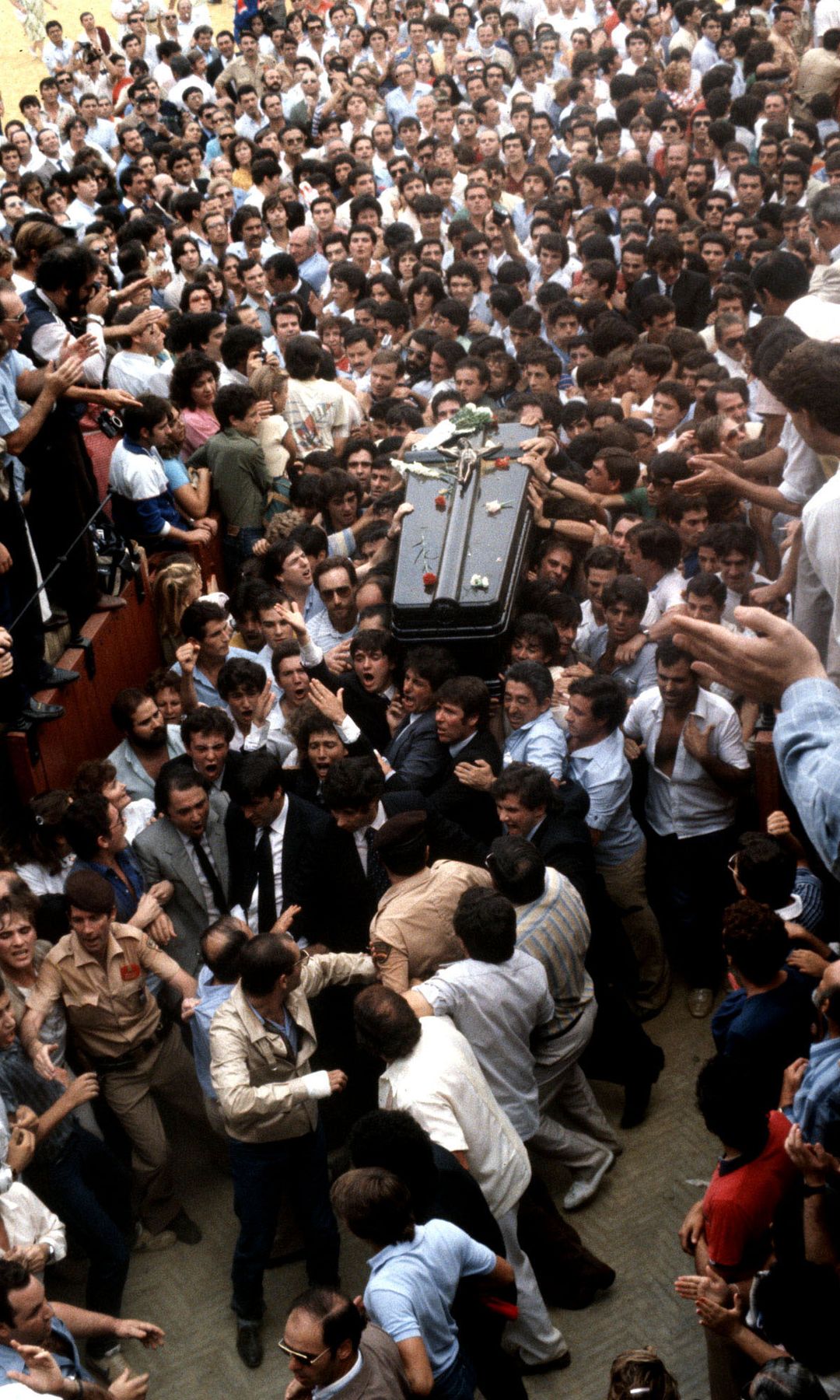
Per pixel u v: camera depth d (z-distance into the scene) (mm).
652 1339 5355
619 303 13141
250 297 13172
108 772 6539
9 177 17625
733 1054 5121
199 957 6363
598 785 6527
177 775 6129
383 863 5723
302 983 5715
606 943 6145
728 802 6742
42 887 6344
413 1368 4199
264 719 7250
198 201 14812
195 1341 5613
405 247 13719
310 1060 6344
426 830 5930
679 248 12617
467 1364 4527
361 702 7203
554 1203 5906
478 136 16672
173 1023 6219
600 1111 6086
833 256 8031
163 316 9359
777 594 5902
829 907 5879
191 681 7477
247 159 17922
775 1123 4539
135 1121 5910
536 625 6949
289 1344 4070
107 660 7867
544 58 19875
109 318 10289
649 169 15172
